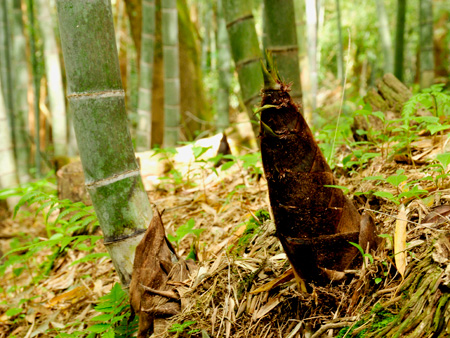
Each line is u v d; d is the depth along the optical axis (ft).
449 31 29.96
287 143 4.25
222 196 9.59
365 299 4.62
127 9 23.58
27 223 14.97
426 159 6.69
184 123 20.98
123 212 5.36
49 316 7.68
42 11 16.75
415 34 39.47
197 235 6.74
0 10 19.54
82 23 4.93
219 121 18.30
